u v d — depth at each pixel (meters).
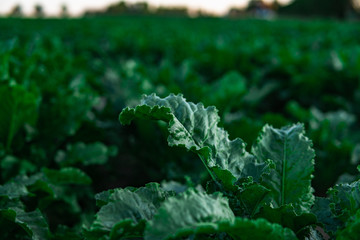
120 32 8.43
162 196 1.02
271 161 1.11
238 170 1.11
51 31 9.31
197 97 3.40
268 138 1.20
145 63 7.00
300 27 11.84
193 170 2.88
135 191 1.03
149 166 3.39
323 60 5.27
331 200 1.15
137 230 0.91
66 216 2.82
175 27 12.31
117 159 4.12
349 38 8.20
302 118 3.35
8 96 2.46
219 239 0.94
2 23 12.54
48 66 4.14
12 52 3.56
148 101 1.07
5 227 1.66
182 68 4.06
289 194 1.12
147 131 3.11
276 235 0.79
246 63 5.65
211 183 1.09
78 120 2.85
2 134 2.59
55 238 1.81
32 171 2.50
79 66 4.84
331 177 3.01
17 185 1.74
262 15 39.56
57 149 2.99
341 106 4.60
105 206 0.96
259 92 4.36
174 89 3.37
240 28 12.38
